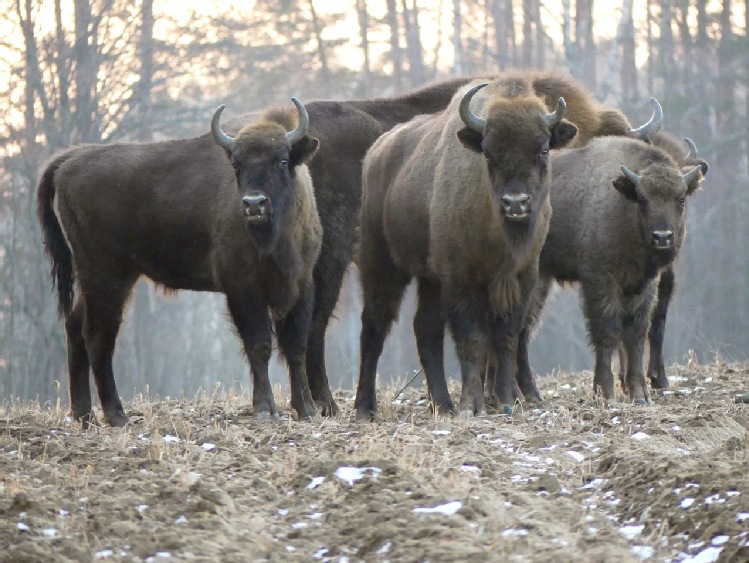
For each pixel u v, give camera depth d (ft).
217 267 131.54
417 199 132.87
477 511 76.23
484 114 124.57
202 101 477.77
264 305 130.00
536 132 116.98
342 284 152.46
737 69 539.29
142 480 88.38
